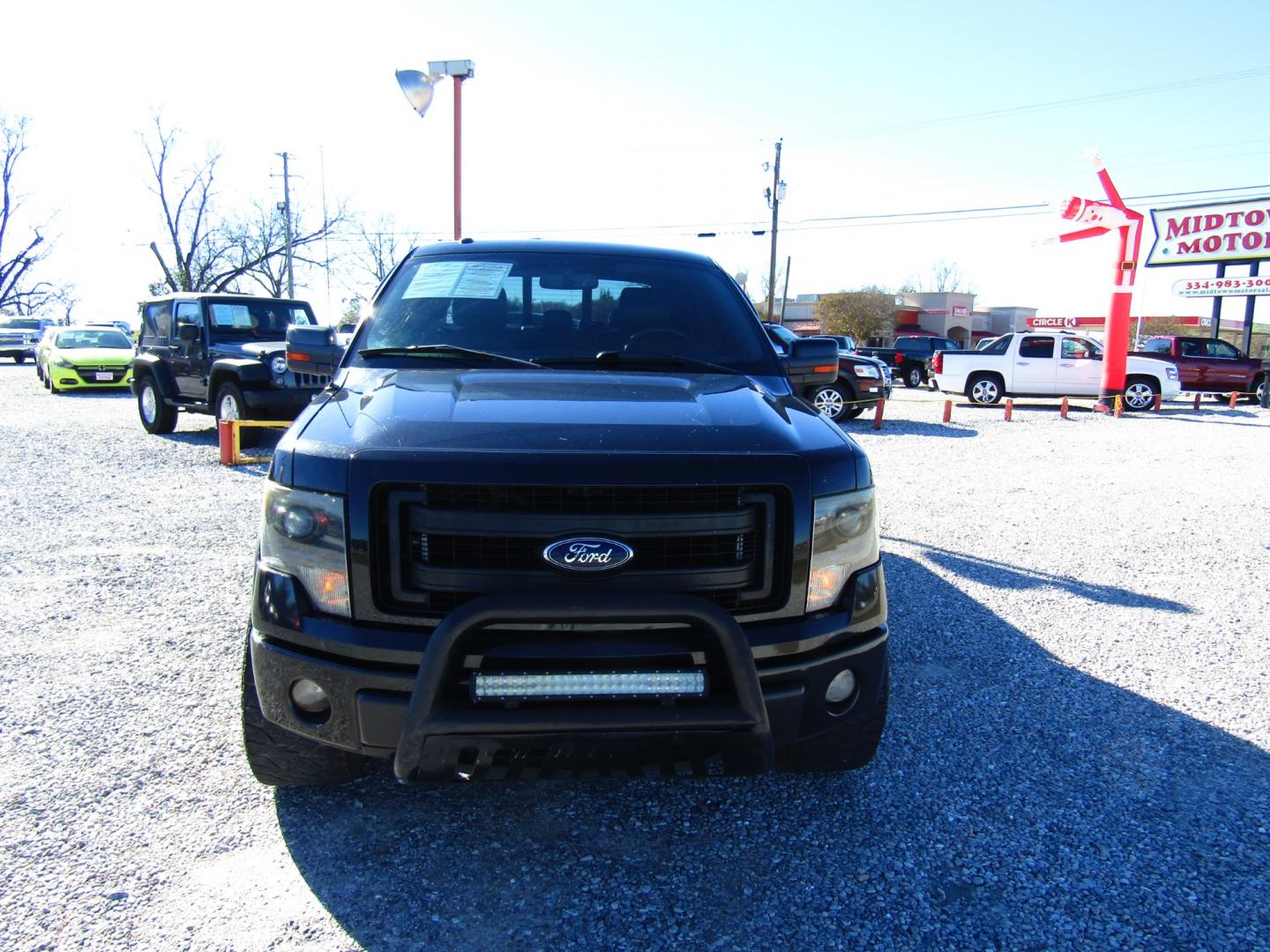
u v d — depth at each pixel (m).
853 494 2.45
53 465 9.45
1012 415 18.19
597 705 2.15
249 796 2.86
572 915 2.31
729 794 2.96
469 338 3.32
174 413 12.26
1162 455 11.85
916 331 69.06
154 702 3.55
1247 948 2.24
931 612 4.93
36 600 4.83
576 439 2.26
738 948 2.20
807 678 2.35
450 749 2.14
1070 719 3.59
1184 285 26.44
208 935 2.21
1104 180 18.22
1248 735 3.47
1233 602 5.24
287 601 2.29
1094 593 5.38
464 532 2.16
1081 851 2.66
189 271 49.88
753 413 2.59
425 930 2.24
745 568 2.29
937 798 2.96
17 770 2.99
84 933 2.20
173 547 6.05
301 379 9.97
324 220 50.59
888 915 2.34
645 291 3.61
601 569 2.16
